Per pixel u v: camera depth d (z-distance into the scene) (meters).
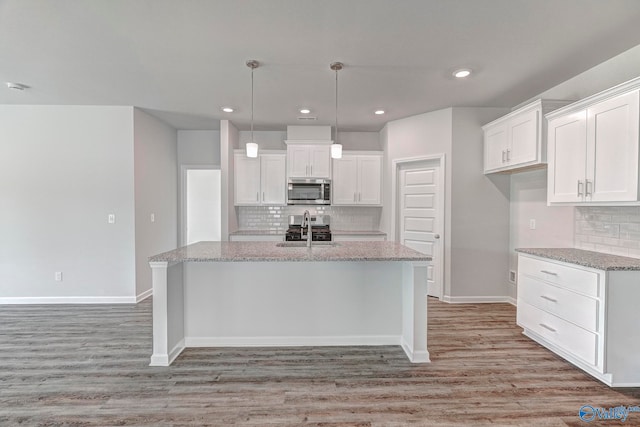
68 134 4.07
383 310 2.96
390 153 4.86
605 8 2.10
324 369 2.51
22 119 4.04
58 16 2.17
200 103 4.00
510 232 4.24
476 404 2.06
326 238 4.88
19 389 2.21
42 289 4.11
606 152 2.44
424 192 4.56
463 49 2.64
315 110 4.30
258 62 2.86
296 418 1.93
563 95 3.34
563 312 2.59
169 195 5.16
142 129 4.34
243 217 5.43
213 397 2.14
